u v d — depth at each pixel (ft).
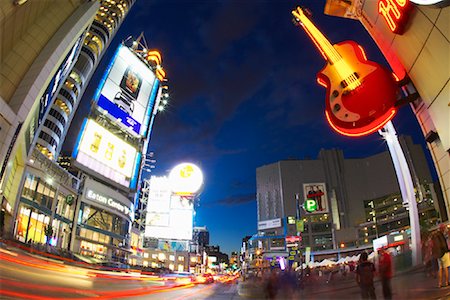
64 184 191.11
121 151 277.03
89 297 42.39
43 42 115.44
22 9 98.94
